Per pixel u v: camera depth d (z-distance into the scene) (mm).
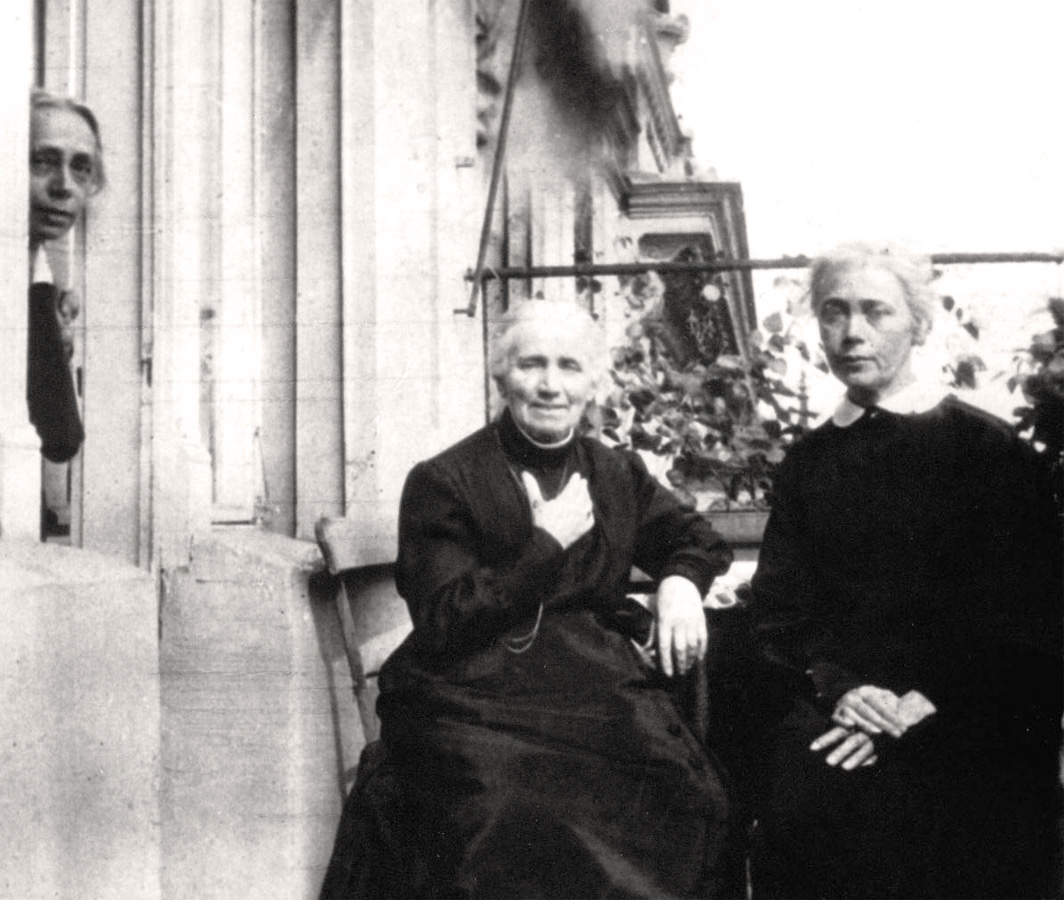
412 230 4648
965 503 3316
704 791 3041
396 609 4500
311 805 3840
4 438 3225
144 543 3758
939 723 3172
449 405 4703
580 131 6578
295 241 4504
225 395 4215
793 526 3502
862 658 3303
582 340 3436
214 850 3727
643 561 3607
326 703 3994
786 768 3256
